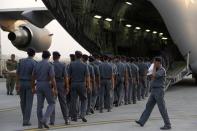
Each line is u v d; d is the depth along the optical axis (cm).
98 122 1109
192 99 1695
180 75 2148
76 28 1939
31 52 1073
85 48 2205
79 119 1164
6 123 1103
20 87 1064
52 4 1609
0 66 3478
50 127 1031
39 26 1997
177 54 2406
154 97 998
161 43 2697
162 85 989
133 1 2159
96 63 1327
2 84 2814
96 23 2166
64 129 1002
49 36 2194
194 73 2369
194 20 1980
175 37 2081
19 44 2075
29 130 994
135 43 2617
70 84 1107
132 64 1576
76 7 1834
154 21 2614
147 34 2716
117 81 1465
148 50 2720
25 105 1069
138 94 1678
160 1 1931
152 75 996
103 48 2283
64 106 1070
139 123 1032
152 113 1278
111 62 1427
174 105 1484
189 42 2059
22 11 2008
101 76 1312
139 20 2567
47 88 1005
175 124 1067
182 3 1938
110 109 1346
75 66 1097
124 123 1090
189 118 1170
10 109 1405
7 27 2083
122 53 2502
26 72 1059
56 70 1061
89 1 1895
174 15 1972
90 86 1166
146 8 2312
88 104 1241
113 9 2234
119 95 1480
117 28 2408
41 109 1016
